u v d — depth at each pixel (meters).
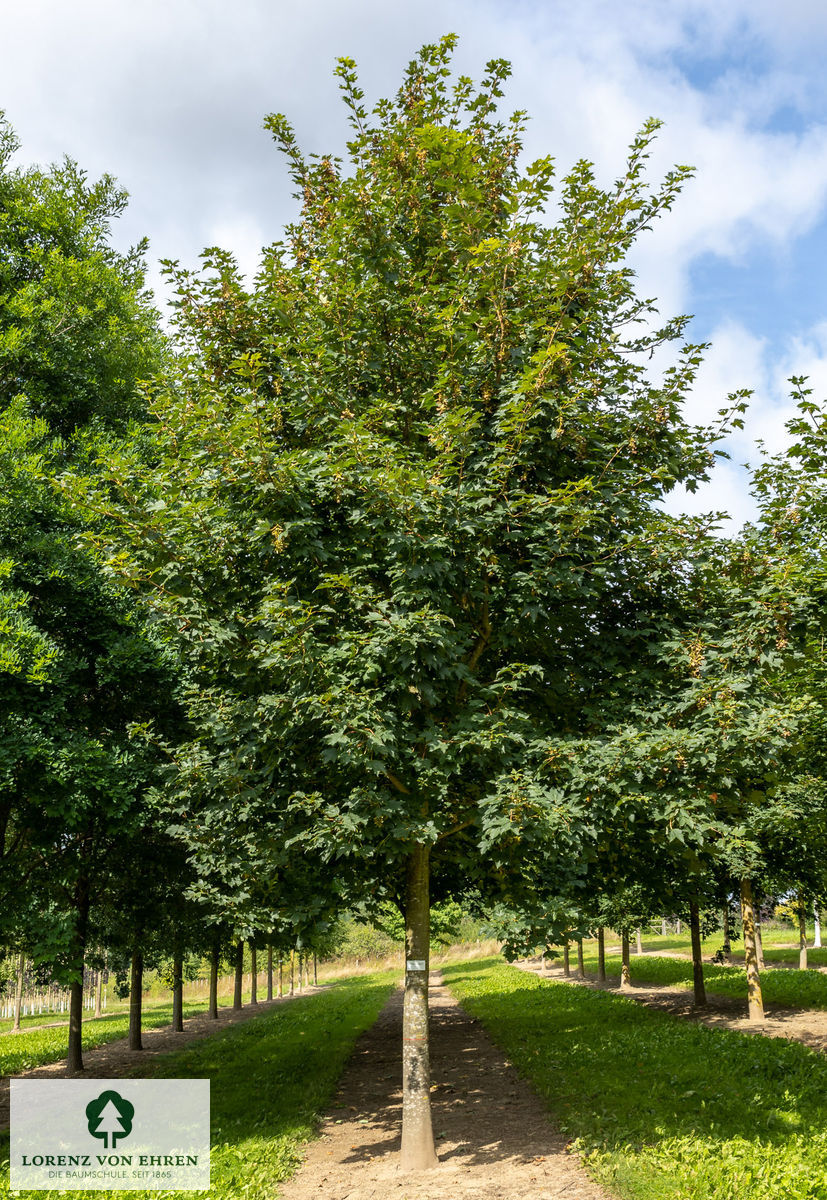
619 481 8.80
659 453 9.39
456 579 8.58
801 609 7.89
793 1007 18.00
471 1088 11.92
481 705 8.14
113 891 17.19
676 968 28.34
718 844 8.32
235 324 10.00
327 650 7.70
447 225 9.57
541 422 8.72
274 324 9.96
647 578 8.77
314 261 9.65
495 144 10.46
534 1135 8.93
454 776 8.81
